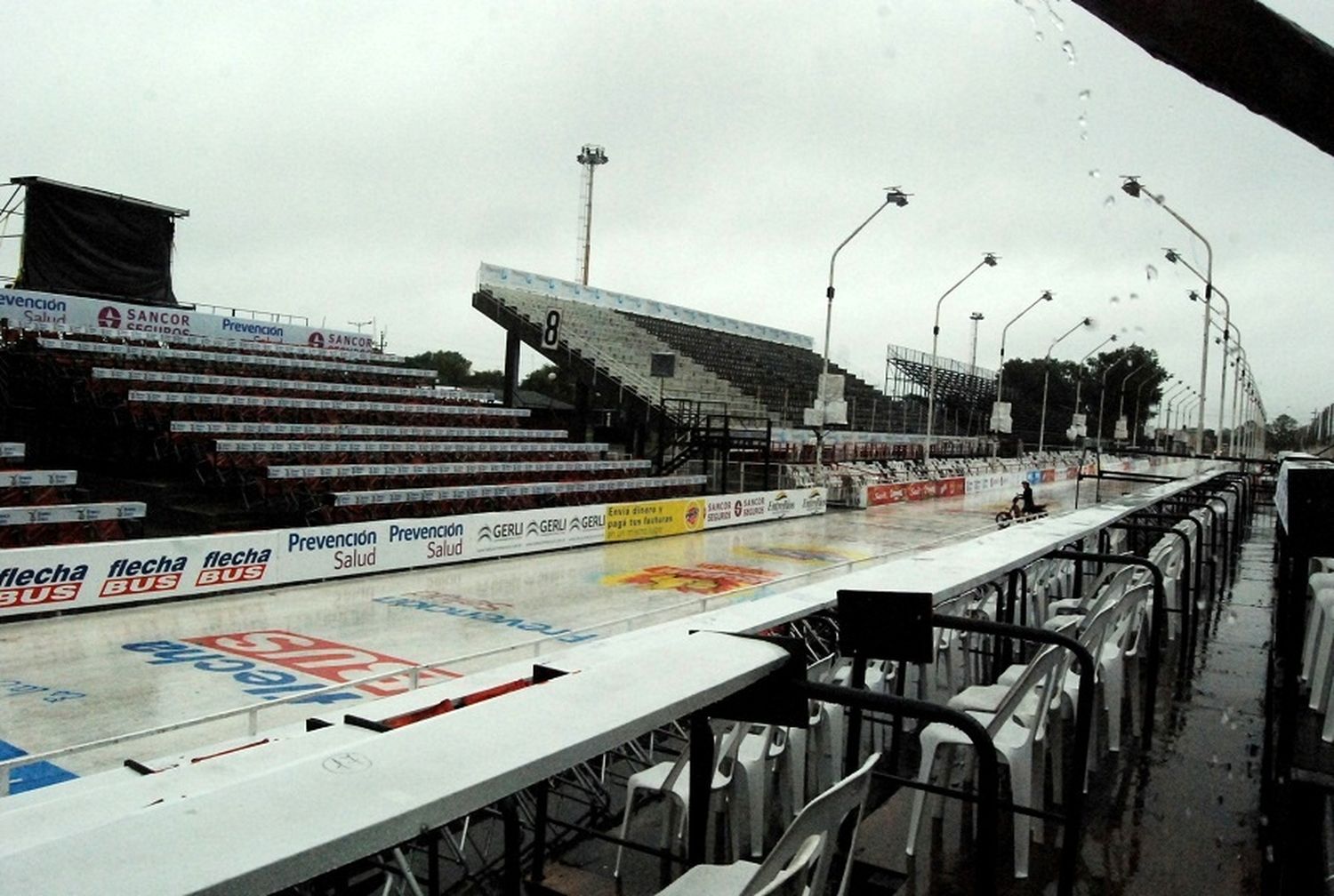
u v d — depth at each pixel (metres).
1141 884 4.26
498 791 2.04
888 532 31.98
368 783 1.97
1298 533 3.00
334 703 11.56
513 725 2.34
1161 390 66.19
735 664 2.91
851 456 51.69
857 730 4.07
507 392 45.59
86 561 15.80
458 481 29.45
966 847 4.73
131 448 27.12
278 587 18.61
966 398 73.31
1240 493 17.34
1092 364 67.94
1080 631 5.48
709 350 56.16
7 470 22.67
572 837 5.09
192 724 6.52
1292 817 3.60
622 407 42.44
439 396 38.72
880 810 5.21
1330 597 4.70
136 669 12.70
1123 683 7.28
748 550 26.80
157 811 1.82
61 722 10.64
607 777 6.14
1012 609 6.62
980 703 5.13
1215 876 4.32
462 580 20.45
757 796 4.93
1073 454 65.19
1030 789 4.45
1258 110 0.82
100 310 32.75
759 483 41.72
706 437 39.75
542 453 35.16
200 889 1.51
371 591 18.83
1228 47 0.74
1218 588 12.12
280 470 24.58
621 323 52.34
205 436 25.97
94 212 32.91
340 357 39.97
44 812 3.71
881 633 3.65
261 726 10.63
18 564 15.06
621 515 27.61
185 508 23.97
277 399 30.23
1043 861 4.50
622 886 4.42
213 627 15.23
